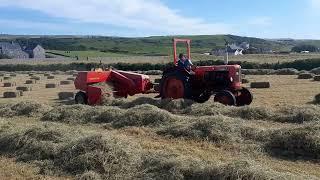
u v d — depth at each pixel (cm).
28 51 11175
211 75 1652
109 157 876
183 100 1585
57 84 3228
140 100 1692
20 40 16038
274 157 945
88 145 922
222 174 749
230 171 744
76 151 920
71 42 15388
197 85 1691
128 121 1316
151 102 1641
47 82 3616
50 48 13562
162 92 1739
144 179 796
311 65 4928
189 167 800
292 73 3931
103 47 13788
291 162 906
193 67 1703
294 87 2516
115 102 1755
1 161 962
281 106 1481
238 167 748
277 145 1010
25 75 4853
